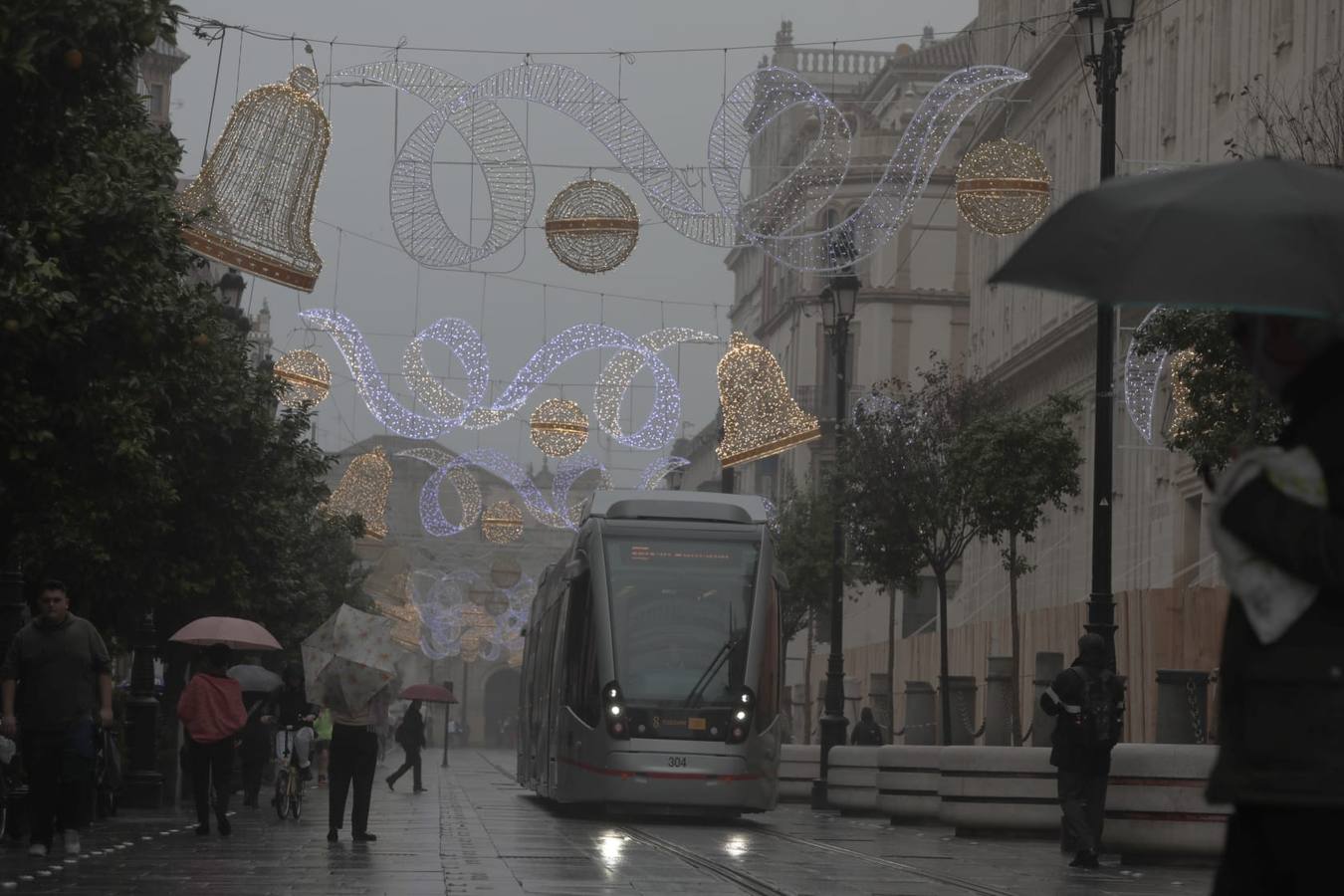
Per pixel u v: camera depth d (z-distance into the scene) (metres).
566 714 31.98
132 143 22.44
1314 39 39.28
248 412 32.56
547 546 144.50
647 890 16.64
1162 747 21.73
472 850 22.16
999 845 25.55
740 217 23.44
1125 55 55.25
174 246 20.06
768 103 24.75
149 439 22.42
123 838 23.44
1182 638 40.00
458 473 62.03
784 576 32.53
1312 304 5.08
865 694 71.75
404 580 76.12
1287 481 4.89
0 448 19.03
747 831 29.12
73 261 19.16
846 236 42.97
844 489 46.53
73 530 25.86
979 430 41.09
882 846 25.02
